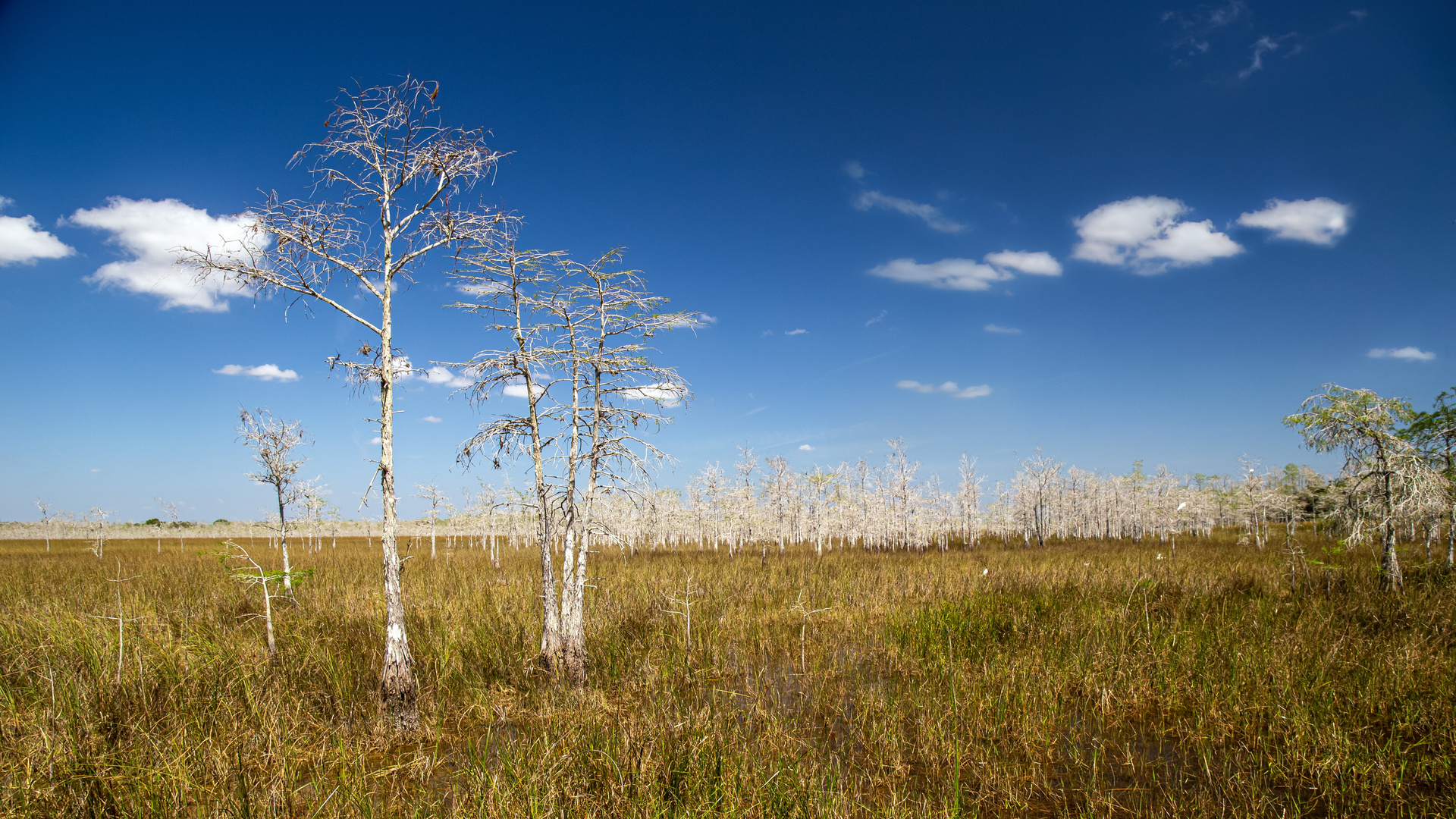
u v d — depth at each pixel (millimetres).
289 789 5902
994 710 8188
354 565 24156
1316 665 9117
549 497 9367
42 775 5637
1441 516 16844
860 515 44500
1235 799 6172
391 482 7547
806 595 16062
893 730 7641
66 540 46250
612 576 18578
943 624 12406
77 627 9469
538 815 5434
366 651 10242
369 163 7734
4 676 7988
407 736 7293
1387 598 13211
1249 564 21812
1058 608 14070
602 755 6535
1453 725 7188
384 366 7516
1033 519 47438
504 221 8594
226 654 8852
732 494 40500
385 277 7629
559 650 9125
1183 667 9320
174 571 20984
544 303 9531
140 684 7488
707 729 7242
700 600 15359
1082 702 8758
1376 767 6395
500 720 8055
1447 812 5707
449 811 5738
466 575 20391
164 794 5629
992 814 6027
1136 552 30688
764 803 5852
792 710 8641
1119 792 6402
